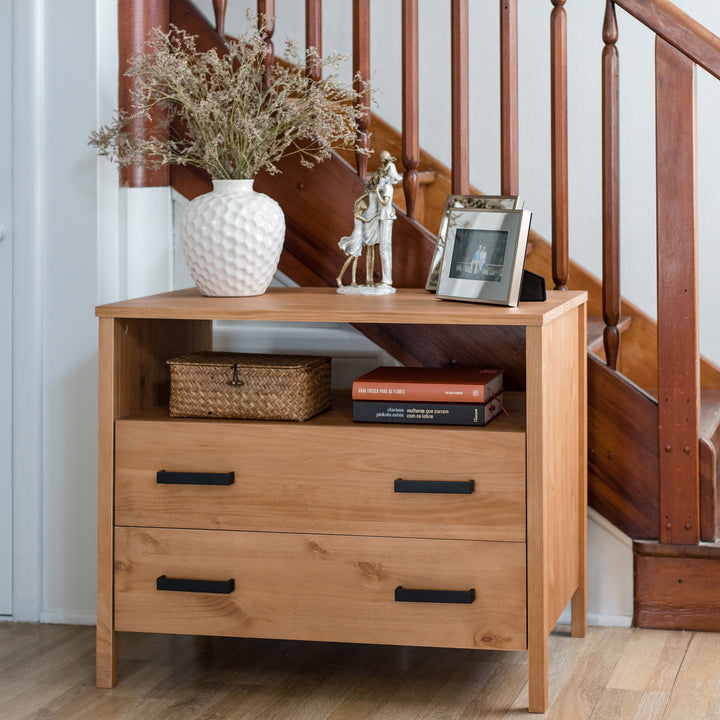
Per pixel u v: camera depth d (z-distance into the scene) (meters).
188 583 1.81
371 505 1.75
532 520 1.69
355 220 2.02
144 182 2.20
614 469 2.12
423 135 2.84
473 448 1.71
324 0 2.88
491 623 1.73
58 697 1.82
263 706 1.78
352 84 2.22
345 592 1.77
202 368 1.82
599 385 2.12
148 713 1.75
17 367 2.16
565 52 2.09
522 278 1.86
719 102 2.64
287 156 2.20
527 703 1.78
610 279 2.12
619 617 2.15
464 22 2.11
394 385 1.77
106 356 1.81
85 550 2.18
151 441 1.81
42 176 2.13
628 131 2.71
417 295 1.98
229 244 1.92
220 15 2.21
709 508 2.08
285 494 1.78
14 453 2.19
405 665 1.96
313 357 1.93
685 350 2.04
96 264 2.12
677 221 2.03
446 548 1.73
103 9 2.10
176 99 2.04
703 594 2.09
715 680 1.85
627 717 1.71
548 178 2.77
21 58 2.10
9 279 2.15
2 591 2.22
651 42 2.68
